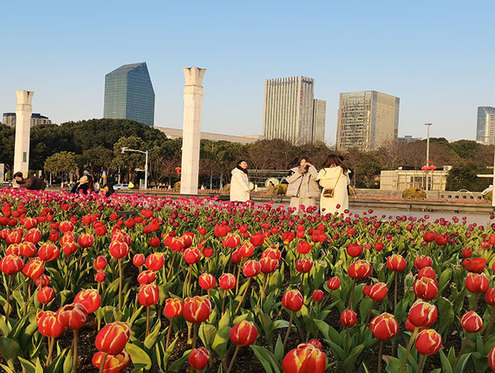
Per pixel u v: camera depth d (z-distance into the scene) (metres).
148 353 2.56
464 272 4.86
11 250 3.56
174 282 4.06
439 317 3.81
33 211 10.33
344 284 4.07
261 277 4.40
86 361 3.32
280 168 66.19
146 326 3.03
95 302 2.39
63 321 2.07
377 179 66.50
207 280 3.02
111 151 72.62
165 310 2.51
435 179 52.69
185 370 3.07
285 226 8.95
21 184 16.11
